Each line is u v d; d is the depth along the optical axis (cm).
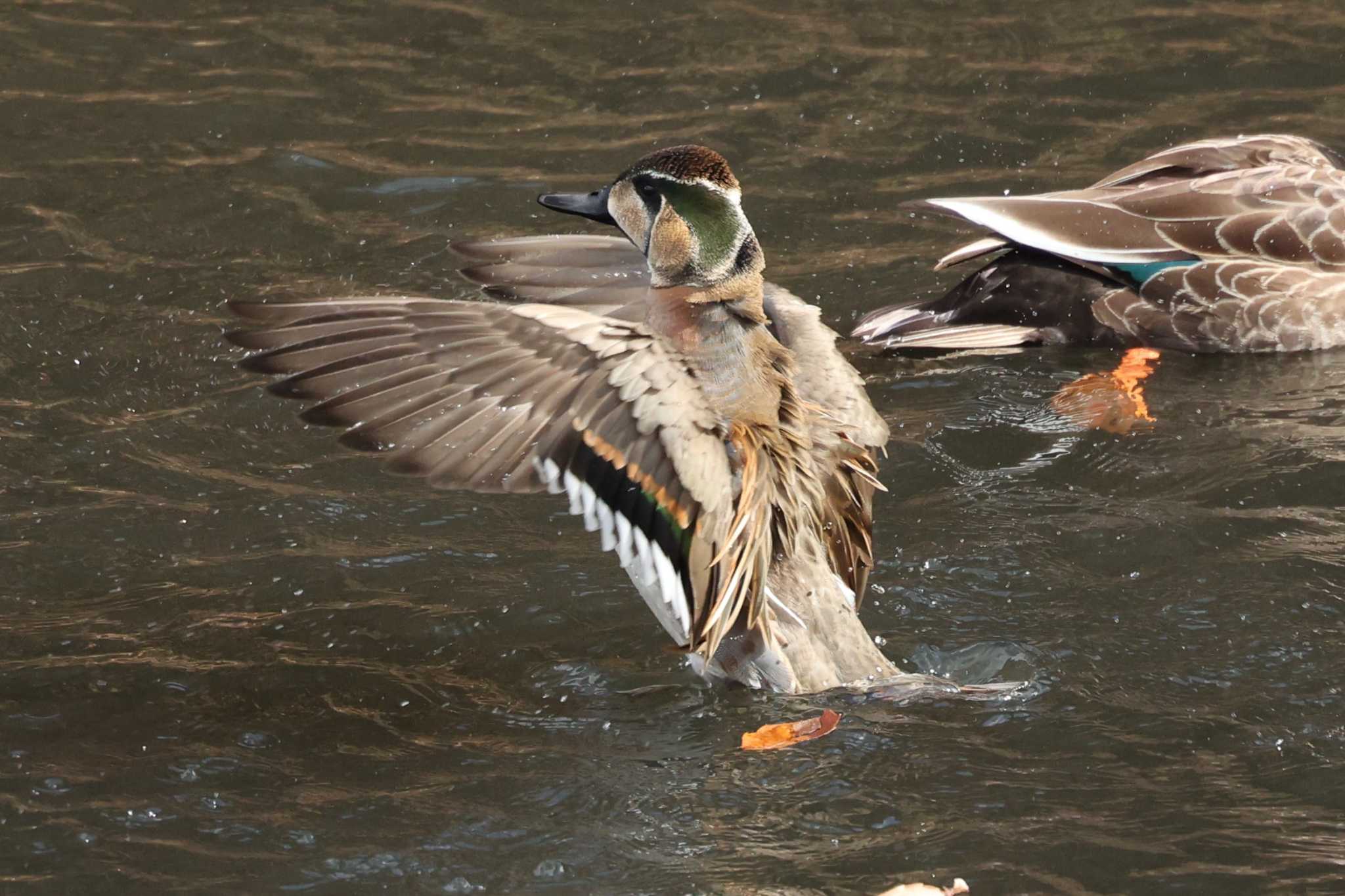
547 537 1115
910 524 1118
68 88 1781
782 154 1692
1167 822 802
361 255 1488
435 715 913
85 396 1272
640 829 804
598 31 1956
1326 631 970
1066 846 783
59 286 1423
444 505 1152
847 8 2023
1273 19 1975
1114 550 1073
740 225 877
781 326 964
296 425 1251
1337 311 1367
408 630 1001
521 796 832
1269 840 784
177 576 1055
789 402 891
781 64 1877
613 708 919
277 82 1816
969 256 1417
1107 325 1395
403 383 798
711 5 2027
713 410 859
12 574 1050
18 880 760
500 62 1880
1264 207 1392
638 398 820
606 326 818
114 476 1169
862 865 773
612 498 819
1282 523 1098
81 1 1995
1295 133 1702
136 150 1667
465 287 1434
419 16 1989
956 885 752
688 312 873
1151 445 1222
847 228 1567
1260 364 1366
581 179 1623
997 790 829
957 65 1875
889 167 1672
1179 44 1919
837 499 934
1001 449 1223
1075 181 1627
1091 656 955
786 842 794
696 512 839
